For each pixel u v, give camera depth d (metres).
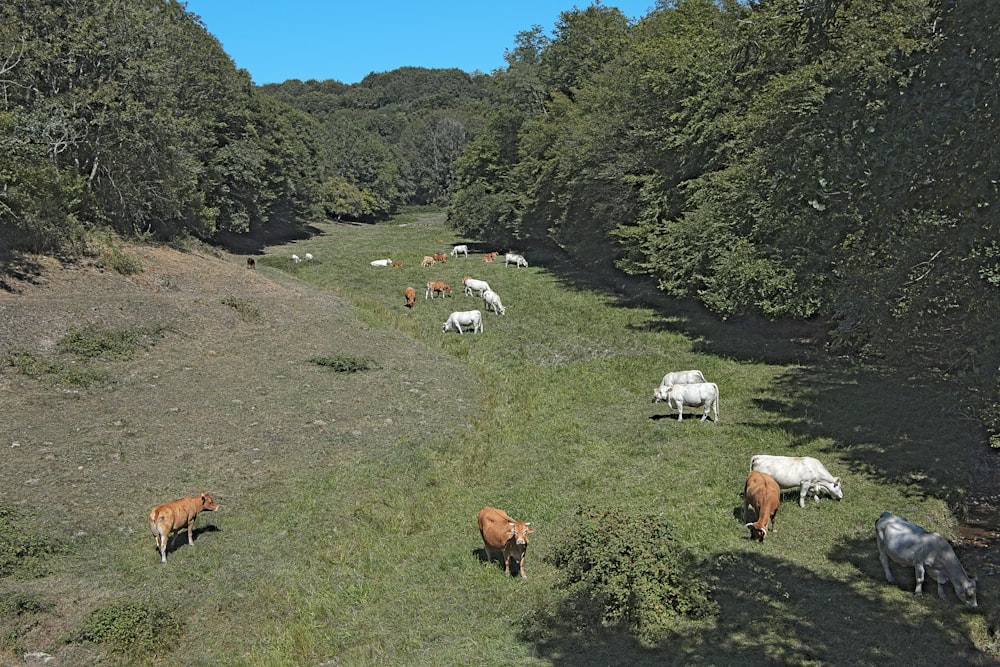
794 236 13.81
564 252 63.00
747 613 10.02
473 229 71.56
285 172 77.69
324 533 13.34
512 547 11.56
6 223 28.58
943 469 15.41
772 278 25.83
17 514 13.01
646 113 37.88
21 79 32.47
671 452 17.25
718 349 28.66
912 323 11.80
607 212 42.62
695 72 31.84
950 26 10.88
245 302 31.16
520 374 25.69
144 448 16.62
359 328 30.94
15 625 10.02
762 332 31.88
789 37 14.76
